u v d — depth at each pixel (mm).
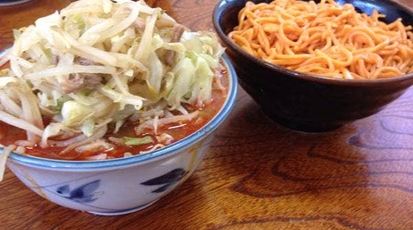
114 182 306
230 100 349
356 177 423
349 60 459
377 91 398
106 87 317
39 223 360
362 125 491
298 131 480
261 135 469
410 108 517
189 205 384
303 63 465
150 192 337
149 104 339
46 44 331
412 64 491
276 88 424
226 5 520
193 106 354
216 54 398
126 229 360
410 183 418
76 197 318
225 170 422
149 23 334
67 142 309
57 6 660
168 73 343
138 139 316
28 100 313
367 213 386
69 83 303
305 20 507
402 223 377
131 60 315
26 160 286
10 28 595
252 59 413
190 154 326
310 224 374
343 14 509
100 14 345
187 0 685
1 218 361
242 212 382
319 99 413
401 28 514
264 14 519
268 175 421
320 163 438
